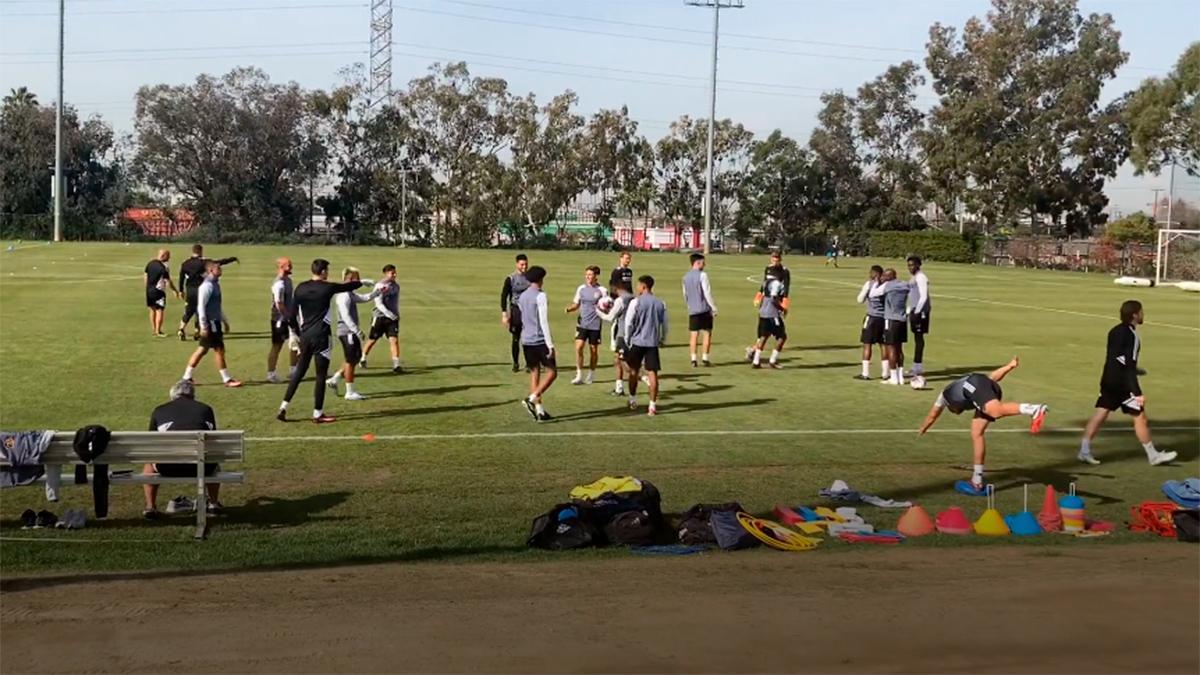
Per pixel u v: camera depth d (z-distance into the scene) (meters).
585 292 17.17
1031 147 77.38
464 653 6.19
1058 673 6.05
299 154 86.62
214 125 83.69
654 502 9.21
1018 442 13.68
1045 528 9.61
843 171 91.06
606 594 7.43
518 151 87.81
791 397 16.72
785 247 89.62
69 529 9.08
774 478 11.40
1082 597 7.45
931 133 84.56
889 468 12.03
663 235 93.62
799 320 28.97
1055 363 21.17
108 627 6.62
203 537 8.85
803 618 6.91
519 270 18.41
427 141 87.38
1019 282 50.25
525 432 13.55
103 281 36.34
